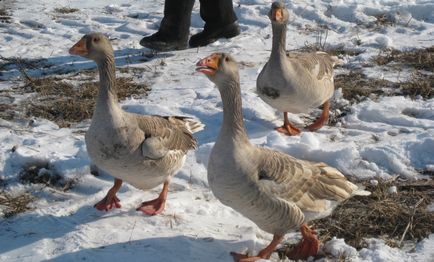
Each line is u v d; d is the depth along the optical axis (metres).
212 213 5.86
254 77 9.18
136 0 13.70
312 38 10.85
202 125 6.45
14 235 5.54
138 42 11.06
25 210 6.03
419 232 5.46
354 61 9.78
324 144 7.16
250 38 11.02
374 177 6.45
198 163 6.79
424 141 6.87
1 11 12.77
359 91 8.55
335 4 12.16
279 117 8.05
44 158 6.79
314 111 8.26
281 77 7.04
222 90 4.77
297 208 4.84
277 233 5.00
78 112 8.23
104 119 5.38
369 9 11.95
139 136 5.46
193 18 12.13
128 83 9.05
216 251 5.17
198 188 6.39
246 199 4.73
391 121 7.78
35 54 10.48
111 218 5.70
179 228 5.53
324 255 5.18
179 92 8.78
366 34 11.01
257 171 4.71
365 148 6.88
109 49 5.55
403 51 10.12
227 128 4.72
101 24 12.02
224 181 4.72
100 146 5.42
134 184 5.78
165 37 10.42
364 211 5.83
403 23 11.45
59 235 5.44
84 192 6.43
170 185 6.39
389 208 5.78
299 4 12.27
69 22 12.09
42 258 5.11
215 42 10.89
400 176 6.50
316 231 5.56
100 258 5.06
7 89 9.07
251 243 5.28
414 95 8.46
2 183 6.56
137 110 8.10
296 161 4.98
